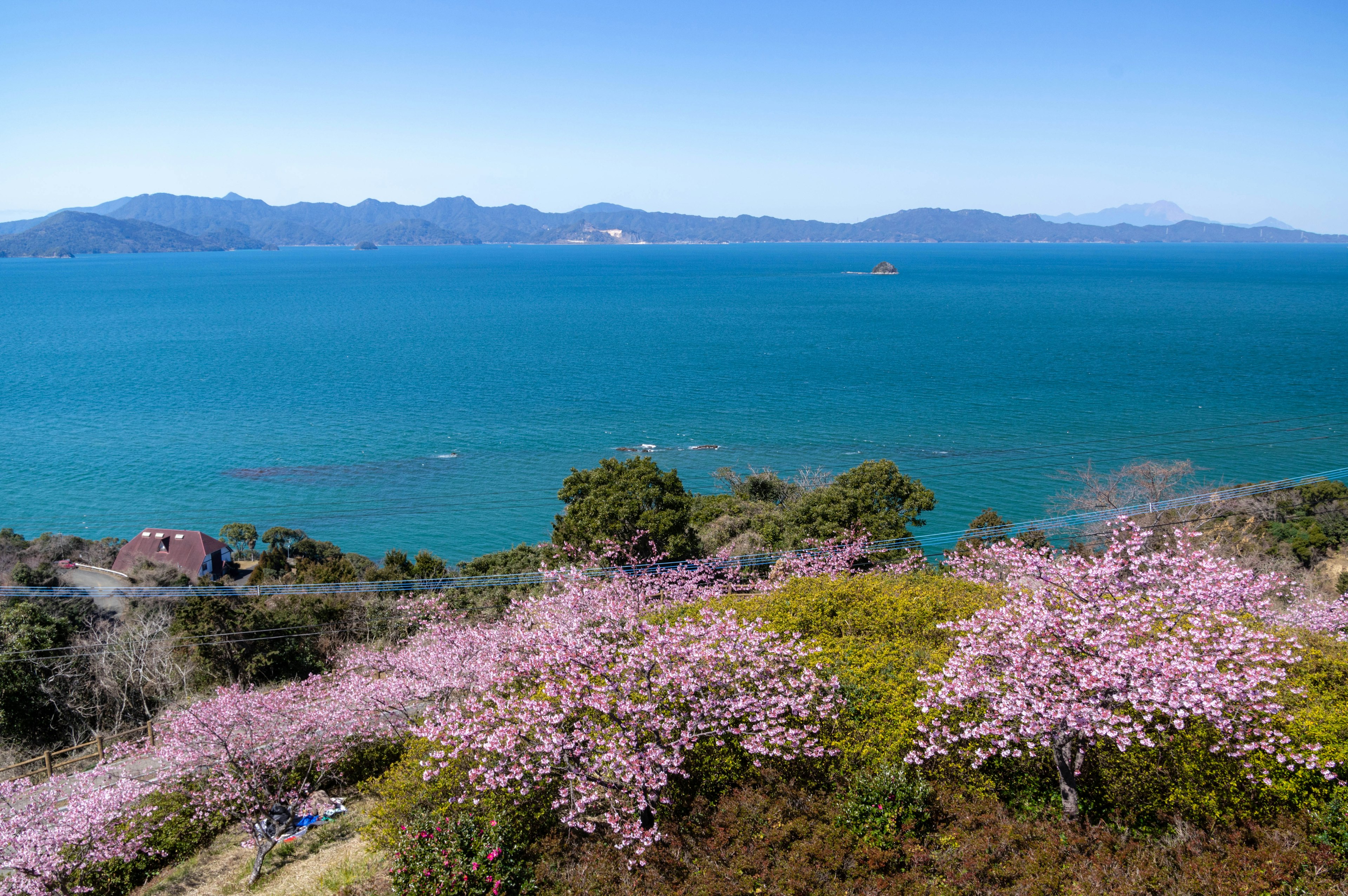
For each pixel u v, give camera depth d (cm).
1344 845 1074
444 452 7381
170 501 6197
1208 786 1222
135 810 1738
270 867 1623
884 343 13850
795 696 1441
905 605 1895
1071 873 1126
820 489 3706
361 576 3769
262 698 1927
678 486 3198
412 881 1241
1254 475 5616
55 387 10444
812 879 1174
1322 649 1620
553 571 2441
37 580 3866
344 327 16912
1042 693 1240
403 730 2005
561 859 1316
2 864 1487
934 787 1322
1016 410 8412
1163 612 1313
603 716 1427
